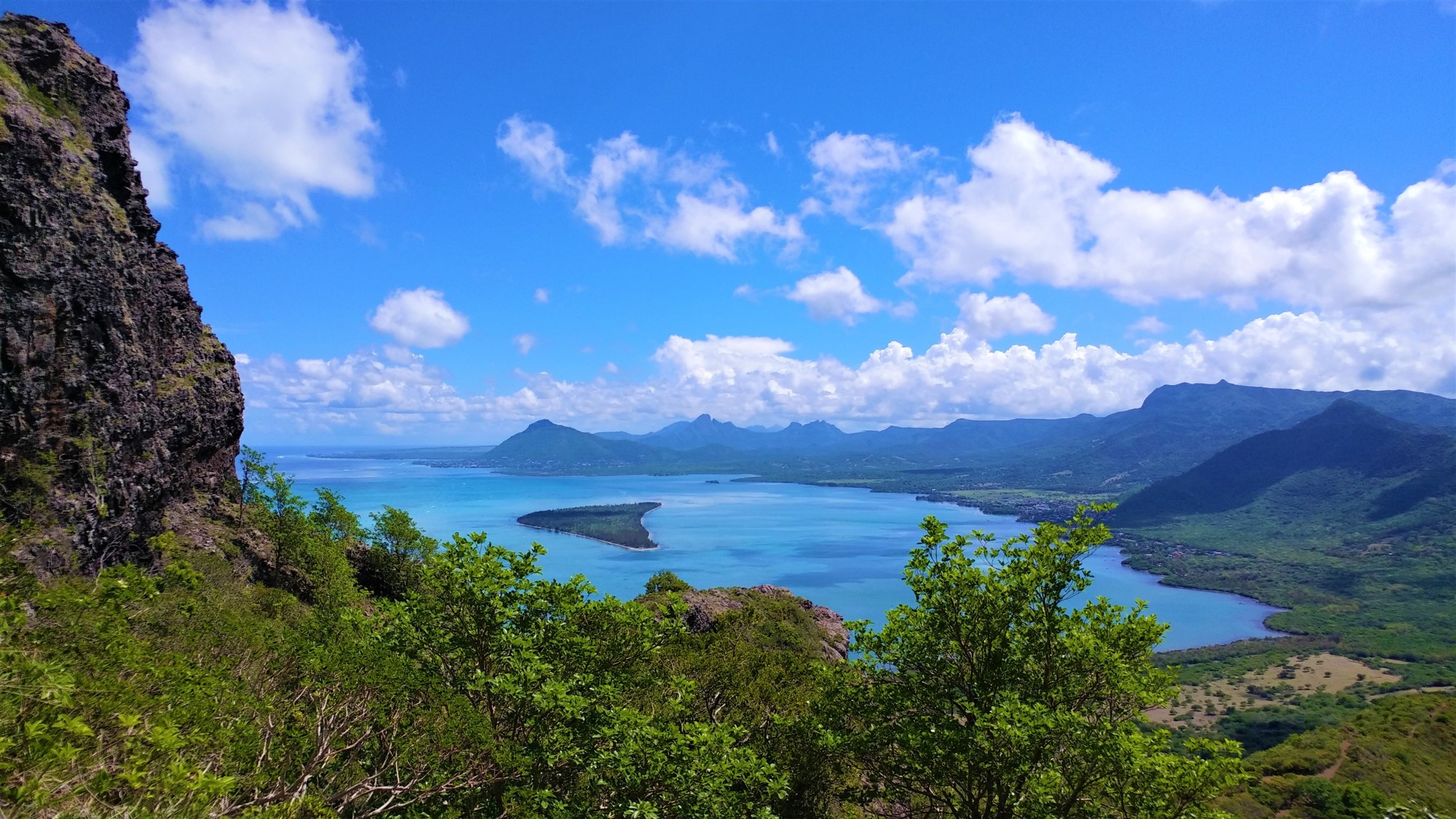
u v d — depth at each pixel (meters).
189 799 9.09
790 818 25.03
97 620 12.37
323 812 11.51
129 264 35.31
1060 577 19.42
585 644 20.03
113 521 31.16
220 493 44.44
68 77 34.06
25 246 27.88
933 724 19.17
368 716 15.35
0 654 8.80
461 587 19.77
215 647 16.45
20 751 8.17
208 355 44.81
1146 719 18.58
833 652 52.28
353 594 40.19
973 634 20.23
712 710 27.77
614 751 17.64
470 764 15.70
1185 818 16.34
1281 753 56.44
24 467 26.81
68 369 29.42
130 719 8.92
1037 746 17.09
